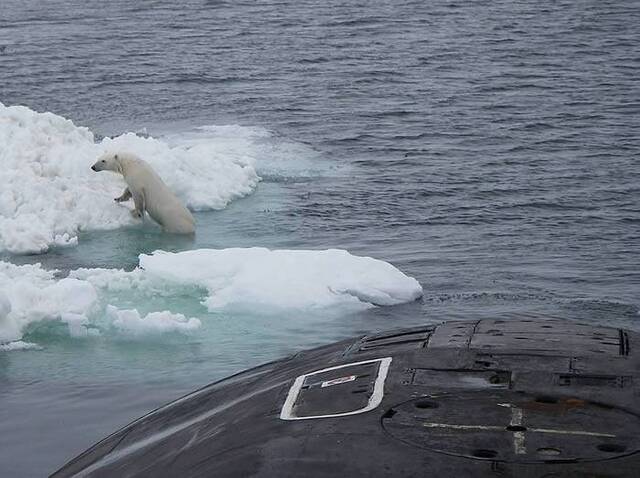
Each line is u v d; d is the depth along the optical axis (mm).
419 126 28688
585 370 4324
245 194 21203
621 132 27516
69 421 10828
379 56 42781
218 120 29922
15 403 11352
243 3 66438
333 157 24891
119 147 20766
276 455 3973
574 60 40594
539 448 3725
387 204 20547
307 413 4297
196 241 18172
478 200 20797
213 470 4055
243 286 14742
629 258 16750
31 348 13031
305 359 5234
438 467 3676
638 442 3742
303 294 14516
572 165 23844
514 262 16594
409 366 4516
